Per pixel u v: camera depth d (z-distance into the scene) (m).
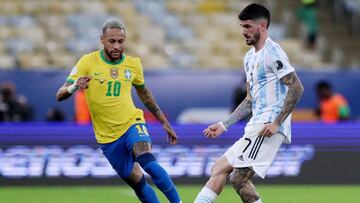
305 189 44.41
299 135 46.34
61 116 57.53
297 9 81.44
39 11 76.44
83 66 28.30
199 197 26.58
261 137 26.25
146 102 29.53
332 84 64.75
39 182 45.72
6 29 72.94
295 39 78.75
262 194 41.88
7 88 56.12
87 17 75.38
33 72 61.03
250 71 26.83
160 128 45.97
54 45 71.31
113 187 45.59
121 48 28.11
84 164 45.88
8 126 45.81
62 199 40.09
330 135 46.41
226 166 26.89
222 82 63.00
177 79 62.59
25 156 45.75
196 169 46.06
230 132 46.38
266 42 26.47
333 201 39.03
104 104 28.28
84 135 46.03
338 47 78.62
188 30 76.69
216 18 79.25
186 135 46.06
